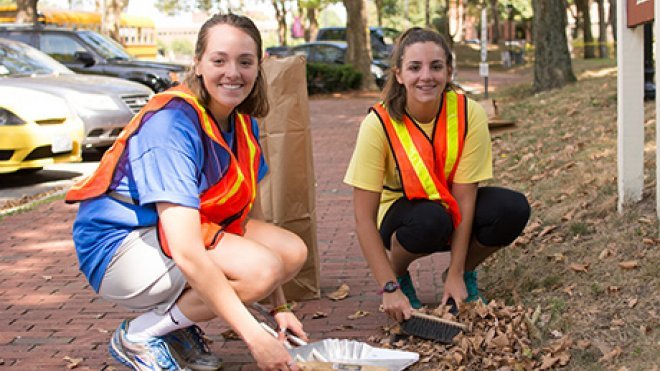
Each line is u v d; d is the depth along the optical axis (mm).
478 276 4891
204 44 3197
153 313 3404
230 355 3959
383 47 28734
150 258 3246
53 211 7930
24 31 14383
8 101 9086
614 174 6223
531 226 5387
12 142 8977
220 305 3100
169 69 14500
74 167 10875
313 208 4691
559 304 3988
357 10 24703
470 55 45969
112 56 14781
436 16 64312
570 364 3426
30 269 5859
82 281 5504
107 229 3273
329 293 4891
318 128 14570
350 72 24219
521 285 4488
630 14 4945
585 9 32969
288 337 3613
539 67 15609
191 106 3178
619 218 5031
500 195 4062
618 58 5117
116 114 10859
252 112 3441
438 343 3807
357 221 4055
